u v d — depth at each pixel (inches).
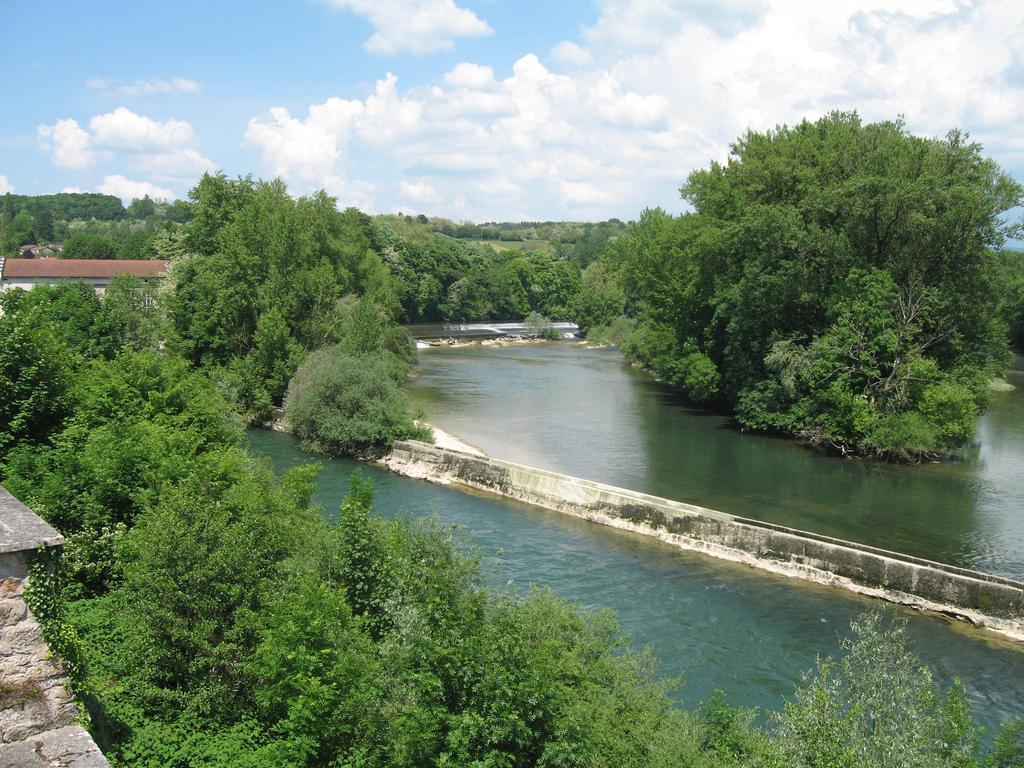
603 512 1402.6
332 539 647.1
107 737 476.4
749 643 916.6
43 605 420.8
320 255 2984.7
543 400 2659.9
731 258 2436.0
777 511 1422.2
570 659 586.9
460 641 506.6
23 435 895.1
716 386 2438.5
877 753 439.5
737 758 556.4
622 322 4992.6
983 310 2001.7
